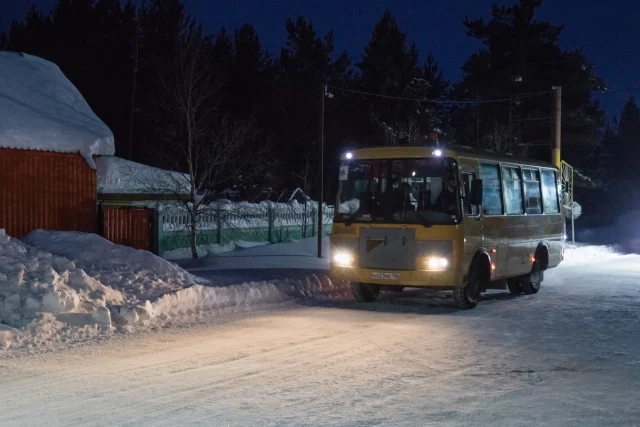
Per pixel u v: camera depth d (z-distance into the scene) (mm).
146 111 43969
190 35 39469
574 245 30859
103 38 48938
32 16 49031
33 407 7156
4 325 10320
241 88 48031
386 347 10344
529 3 48562
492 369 9062
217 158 26531
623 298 16391
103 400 7426
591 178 53188
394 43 47969
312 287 16188
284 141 47000
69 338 10508
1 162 16906
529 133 48250
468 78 49906
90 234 15445
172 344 10328
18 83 20438
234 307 13812
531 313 13898
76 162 18078
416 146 13867
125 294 12852
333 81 49500
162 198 26516
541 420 6938
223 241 25250
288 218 29016
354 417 6941
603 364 9414
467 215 13766
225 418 6867
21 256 12430
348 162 14305
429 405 7391
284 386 8070
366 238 13898
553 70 47781
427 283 13531
